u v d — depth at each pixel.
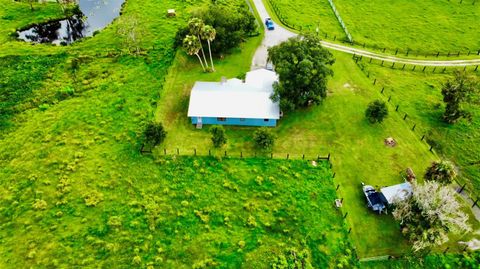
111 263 52.12
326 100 77.12
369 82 82.81
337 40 98.38
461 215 50.88
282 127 71.81
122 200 59.69
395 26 106.38
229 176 63.44
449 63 90.75
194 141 69.06
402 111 76.00
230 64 87.62
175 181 62.59
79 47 94.88
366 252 54.34
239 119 71.38
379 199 58.88
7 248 53.97
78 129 71.81
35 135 70.88
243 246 53.97
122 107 75.94
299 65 68.25
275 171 64.25
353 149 68.00
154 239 54.81
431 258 53.78
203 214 58.00
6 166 65.50
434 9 114.50
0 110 76.38
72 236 55.06
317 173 63.97
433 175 57.53
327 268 52.47
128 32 92.81
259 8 111.56
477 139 71.44
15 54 91.88
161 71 85.00
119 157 66.31
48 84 82.81
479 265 52.91
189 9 110.25
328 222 57.31
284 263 52.16
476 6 115.75
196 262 52.25
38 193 60.72
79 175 63.38
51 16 108.56
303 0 118.38
